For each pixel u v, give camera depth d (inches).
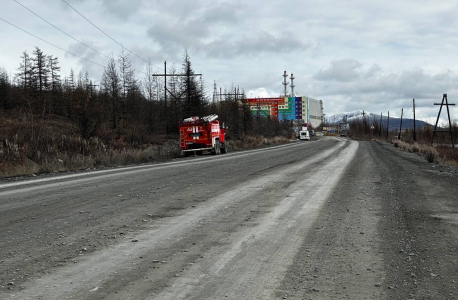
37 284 168.7
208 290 161.2
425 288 161.6
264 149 1745.8
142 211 331.3
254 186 487.2
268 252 214.5
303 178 570.6
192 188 471.2
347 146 1942.7
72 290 161.8
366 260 199.2
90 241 239.1
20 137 1091.3
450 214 311.4
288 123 5930.1
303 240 239.0
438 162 898.7
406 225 274.7
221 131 1493.6
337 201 376.8
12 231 265.7
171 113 2219.5
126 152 1123.3
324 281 171.0
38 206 358.9
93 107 1524.4
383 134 4424.2
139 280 172.7
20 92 2123.5
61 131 1405.0
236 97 3024.1
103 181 554.6
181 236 249.8
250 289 162.2
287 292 159.0
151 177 599.5
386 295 155.2
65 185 515.5
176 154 1343.5
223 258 204.1
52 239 244.2
